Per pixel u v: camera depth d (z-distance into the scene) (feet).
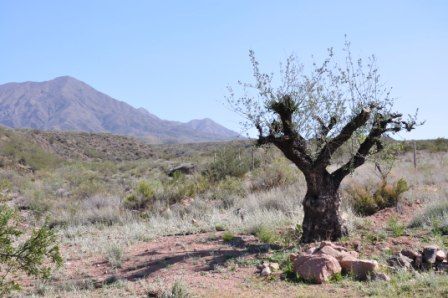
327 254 28.84
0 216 22.57
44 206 69.21
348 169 34.94
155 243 41.65
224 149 83.97
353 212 45.06
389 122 34.76
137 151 288.71
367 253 31.04
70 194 83.76
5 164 142.92
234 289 26.22
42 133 261.44
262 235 36.19
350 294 24.27
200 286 26.94
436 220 36.99
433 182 59.98
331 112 34.60
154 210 60.75
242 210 52.80
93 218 60.23
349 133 33.83
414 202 47.09
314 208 34.45
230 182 69.77
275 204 52.54
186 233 45.52
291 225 40.93
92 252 39.81
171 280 28.25
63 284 29.43
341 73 34.60
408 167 76.33
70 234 50.62
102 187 84.99
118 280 28.94
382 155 36.68
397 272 27.20
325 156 34.06
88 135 294.87
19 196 77.66
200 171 89.51
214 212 53.16
